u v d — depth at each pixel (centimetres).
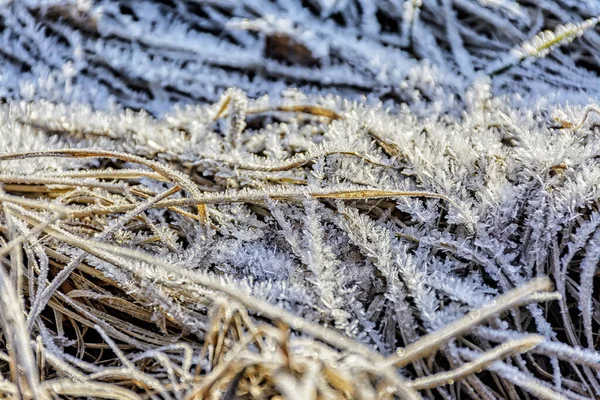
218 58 45
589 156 37
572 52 45
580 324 35
